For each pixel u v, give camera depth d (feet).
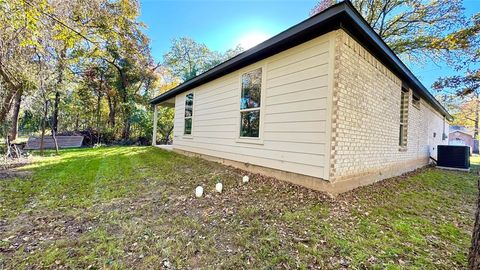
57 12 16.17
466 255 6.75
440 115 39.42
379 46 14.05
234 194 12.17
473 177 21.76
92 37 21.59
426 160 30.12
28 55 20.75
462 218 9.97
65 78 33.01
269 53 15.99
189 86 28.25
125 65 55.77
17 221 8.63
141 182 14.66
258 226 8.25
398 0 36.58
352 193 12.72
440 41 22.48
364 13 40.29
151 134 55.67
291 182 14.11
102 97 62.75
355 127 13.57
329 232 7.88
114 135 54.60
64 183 14.20
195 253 6.59
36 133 50.80
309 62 13.23
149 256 6.40
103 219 8.85
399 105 20.31
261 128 16.70
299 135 13.67
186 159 24.82
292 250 6.73
